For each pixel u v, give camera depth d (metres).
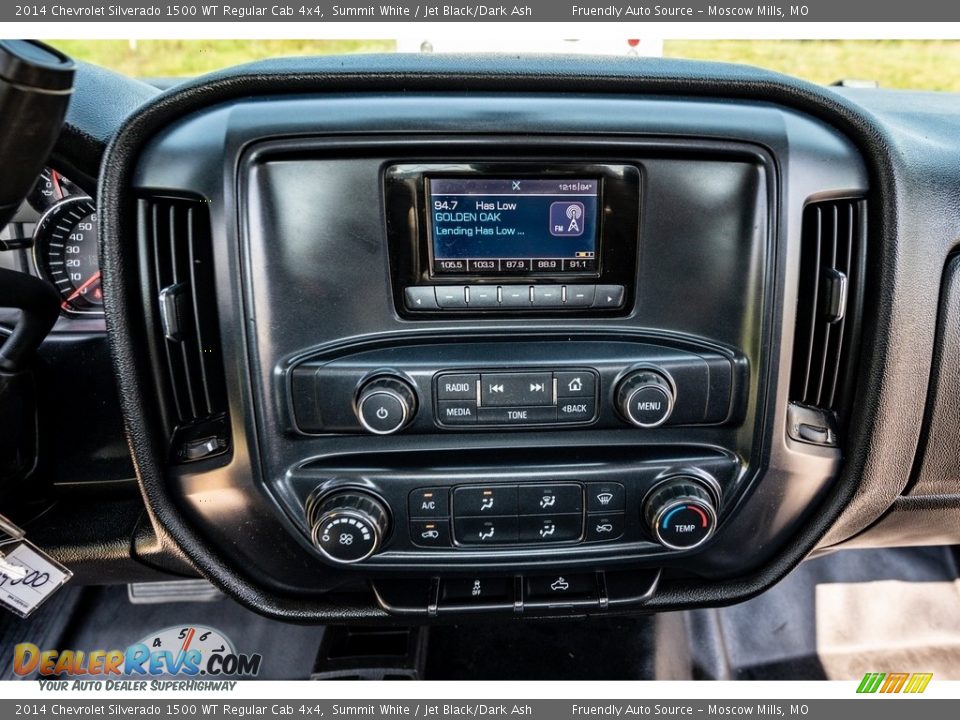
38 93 0.45
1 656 1.12
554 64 0.67
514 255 0.68
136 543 0.86
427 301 0.69
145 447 0.72
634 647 1.11
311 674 1.03
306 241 0.66
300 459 0.74
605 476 0.75
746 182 0.67
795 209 0.67
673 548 0.75
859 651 1.16
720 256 0.69
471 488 0.75
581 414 0.72
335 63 0.66
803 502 0.80
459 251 0.68
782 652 1.16
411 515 0.76
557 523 0.76
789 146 0.66
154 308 0.70
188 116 0.66
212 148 0.64
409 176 0.66
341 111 0.64
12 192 0.53
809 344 0.73
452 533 0.76
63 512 0.89
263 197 0.65
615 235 0.68
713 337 0.72
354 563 0.74
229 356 0.68
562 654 1.09
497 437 0.75
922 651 1.16
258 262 0.66
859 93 1.20
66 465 0.88
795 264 0.69
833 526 0.83
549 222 0.68
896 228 0.69
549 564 0.79
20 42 0.47
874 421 0.75
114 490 0.90
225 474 0.73
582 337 0.71
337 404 0.70
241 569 0.83
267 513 0.75
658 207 0.68
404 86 0.66
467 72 0.65
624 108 0.65
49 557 0.79
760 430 0.74
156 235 0.68
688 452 0.76
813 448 0.76
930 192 0.71
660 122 0.65
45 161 0.53
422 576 0.81
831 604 1.24
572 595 0.82
